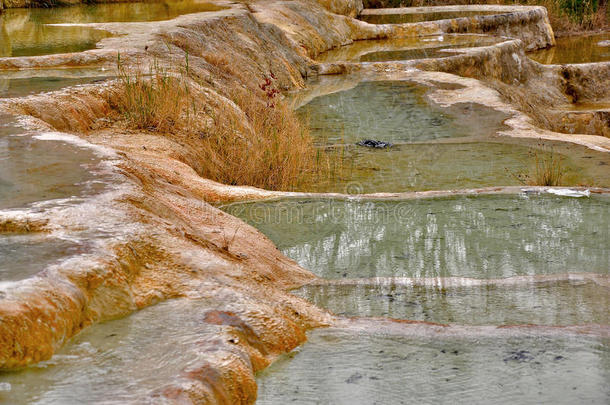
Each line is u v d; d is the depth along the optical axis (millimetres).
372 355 3383
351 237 5277
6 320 2824
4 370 2795
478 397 2951
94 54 9930
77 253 3422
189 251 3938
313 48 16391
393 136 9930
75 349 3000
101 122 7562
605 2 25078
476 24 19531
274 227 5477
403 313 4047
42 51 10406
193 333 3158
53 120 6922
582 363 3262
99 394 2635
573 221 5570
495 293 4289
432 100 12070
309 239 5250
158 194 4902
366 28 18906
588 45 21312
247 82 11477
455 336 3586
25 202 4047
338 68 14672
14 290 2979
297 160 8148
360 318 3875
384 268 4730
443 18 20531
